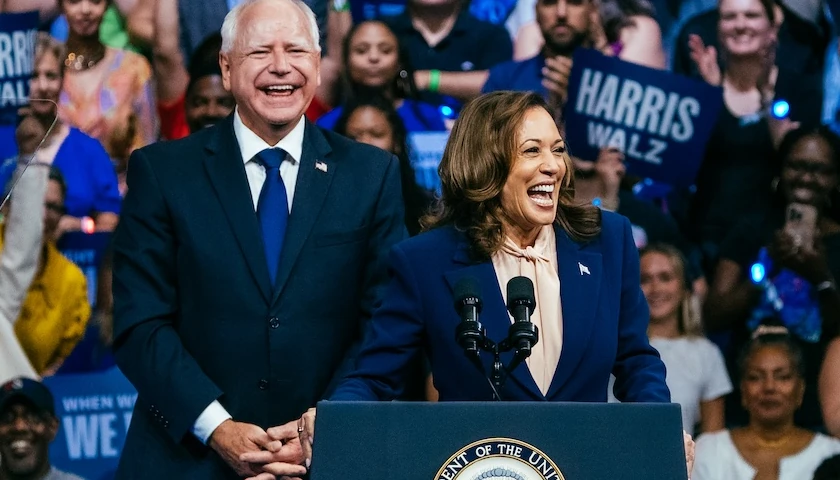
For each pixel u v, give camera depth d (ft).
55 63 36.37
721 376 36.11
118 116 36.37
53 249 35.06
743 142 37.14
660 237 36.91
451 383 19.62
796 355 36.01
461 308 17.95
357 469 15.48
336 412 15.67
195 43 36.58
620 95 37.22
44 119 19.27
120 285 24.22
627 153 37.32
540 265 20.01
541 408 15.66
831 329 36.27
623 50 37.06
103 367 35.53
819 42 37.06
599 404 15.69
